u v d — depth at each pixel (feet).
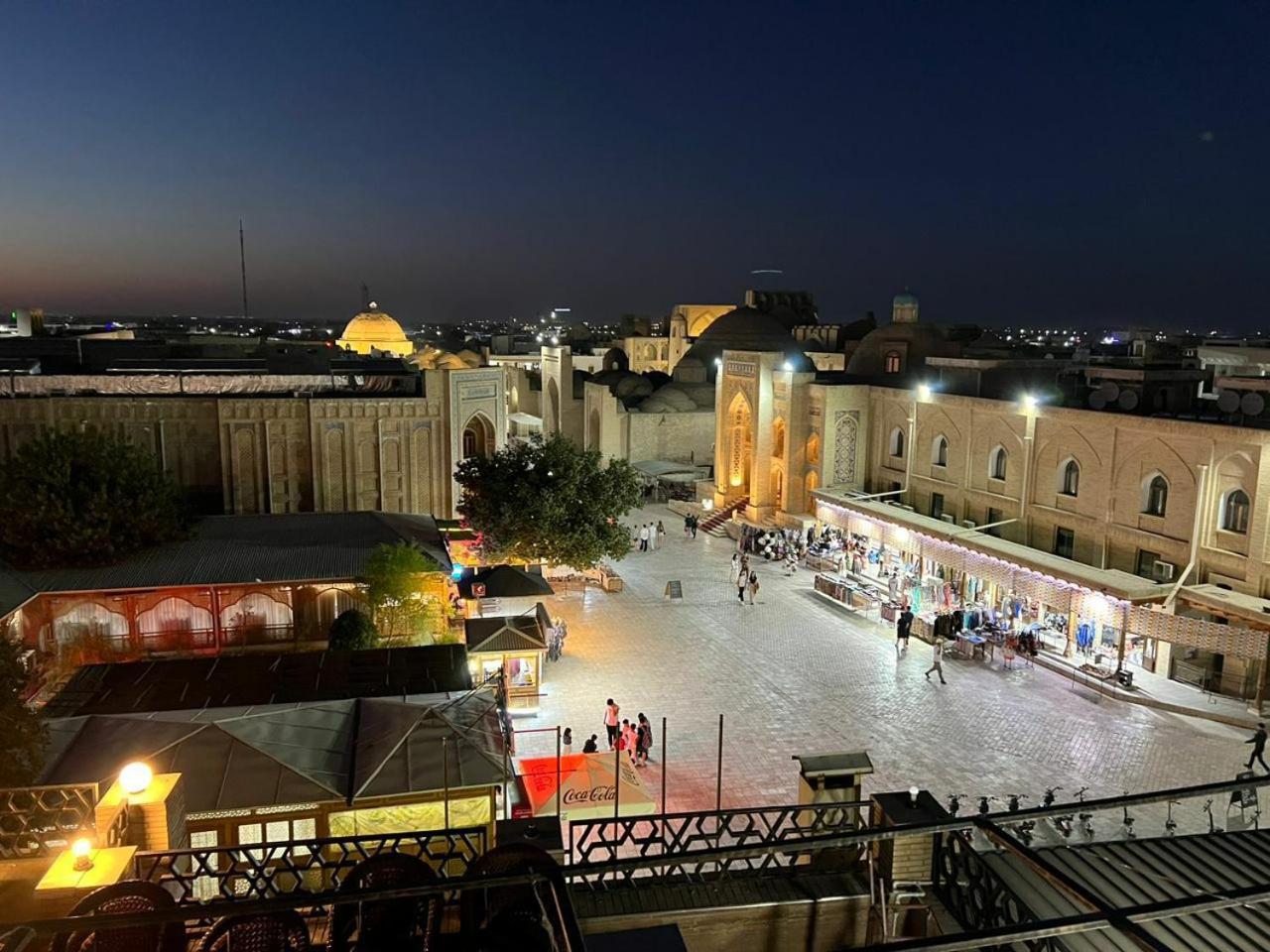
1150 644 84.94
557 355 215.31
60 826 39.14
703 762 68.08
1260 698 74.79
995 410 105.60
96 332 199.31
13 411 105.60
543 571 118.11
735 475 158.81
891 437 127.44
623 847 54.70
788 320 279.28
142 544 91.15
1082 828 57.98
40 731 46.73
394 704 57.93
